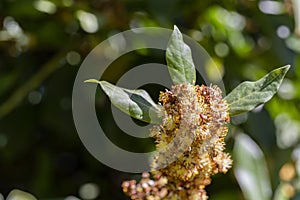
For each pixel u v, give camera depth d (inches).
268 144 45.5
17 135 48.1
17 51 49.7
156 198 25.9
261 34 49.9
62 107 47.1
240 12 49.4
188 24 48.4
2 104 48.4
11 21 49.0
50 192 47.6
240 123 45.0
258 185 42.5
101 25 45.8
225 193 45.9
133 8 45.4
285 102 49.3
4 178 48.9
